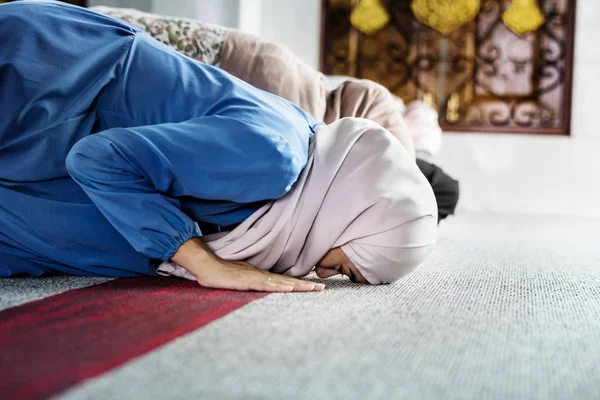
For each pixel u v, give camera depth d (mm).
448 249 2637
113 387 775
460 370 934
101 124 1604
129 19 2367
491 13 5027
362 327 1147
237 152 1380
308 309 1274
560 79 5004
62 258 1585
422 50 5121
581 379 934
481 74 5070
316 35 5219
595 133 4953
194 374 841
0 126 1519
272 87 2227
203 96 1538
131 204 1415
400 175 1513
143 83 1581
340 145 1508
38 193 1570
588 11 4906
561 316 1355
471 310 1361
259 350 968
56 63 1539
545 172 5020
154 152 1377
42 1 1663
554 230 3727
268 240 1487
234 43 2338
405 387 841
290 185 1435
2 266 1592
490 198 5082
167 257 1470
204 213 1518
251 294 1404
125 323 1099
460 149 5090
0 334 1000
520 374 938
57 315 1139
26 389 760
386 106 2398
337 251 1530
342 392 806
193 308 1234
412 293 1523
